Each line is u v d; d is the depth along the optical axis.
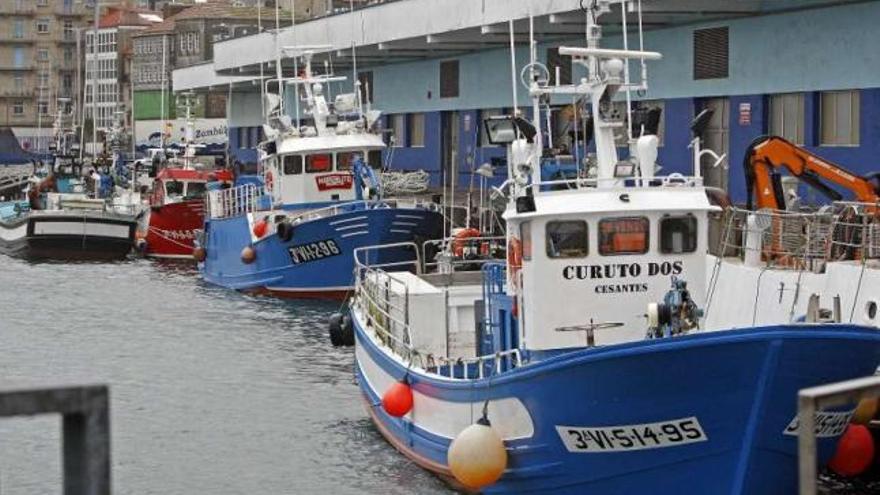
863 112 30.62
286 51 47.59
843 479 19.12
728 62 34.81
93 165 67.94
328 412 24.58
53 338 33.78
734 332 14.53
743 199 34.53
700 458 15.31
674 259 17.02
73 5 156.00
